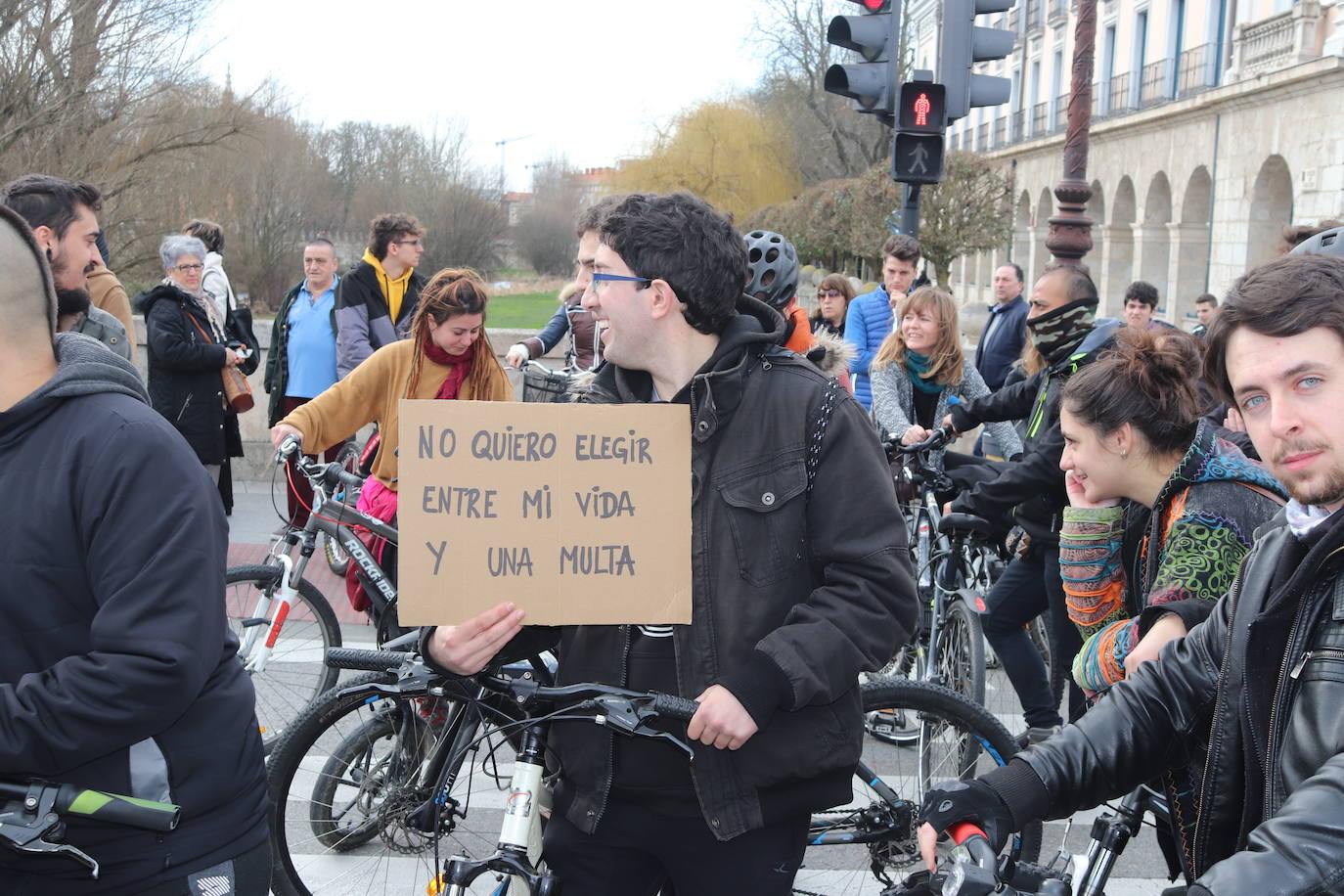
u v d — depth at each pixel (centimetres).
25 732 178
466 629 214
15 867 192
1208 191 2925
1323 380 146
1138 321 895
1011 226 2738
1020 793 186
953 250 2658
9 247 190
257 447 970
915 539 518
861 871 349
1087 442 290
